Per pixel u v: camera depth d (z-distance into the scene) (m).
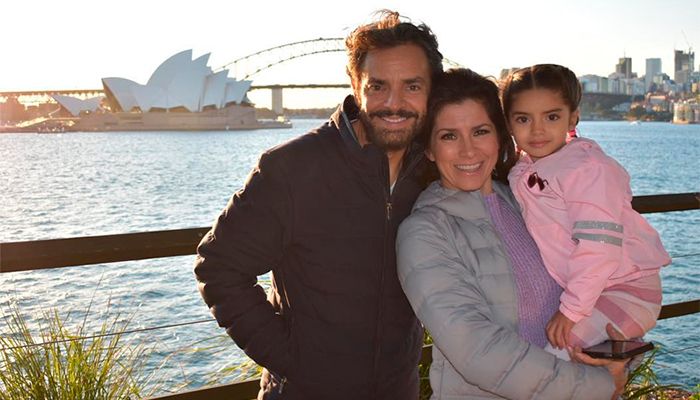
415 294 1.83
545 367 1.69
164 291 9.28
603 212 1.95
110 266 11.02
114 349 2.62
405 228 1.91
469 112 1.92
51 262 2.15
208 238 1.95
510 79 2.27
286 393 1.98
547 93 2.16
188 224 24.97
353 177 1.91
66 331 2.68
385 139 1.90
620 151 77.81
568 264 1.97
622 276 2.04
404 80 1.89
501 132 2.14
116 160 67.25
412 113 1.91
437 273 1.82
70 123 175.50
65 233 22.89
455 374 1.93
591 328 1.97
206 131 170.38
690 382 5.98
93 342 2.56
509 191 2.19
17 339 2.55
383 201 1.94
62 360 2.50
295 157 1.89
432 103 1.95
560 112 2.16
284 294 2.00
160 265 11.09
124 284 9.75
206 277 1.92
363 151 1.89
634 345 1.79
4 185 41.03
